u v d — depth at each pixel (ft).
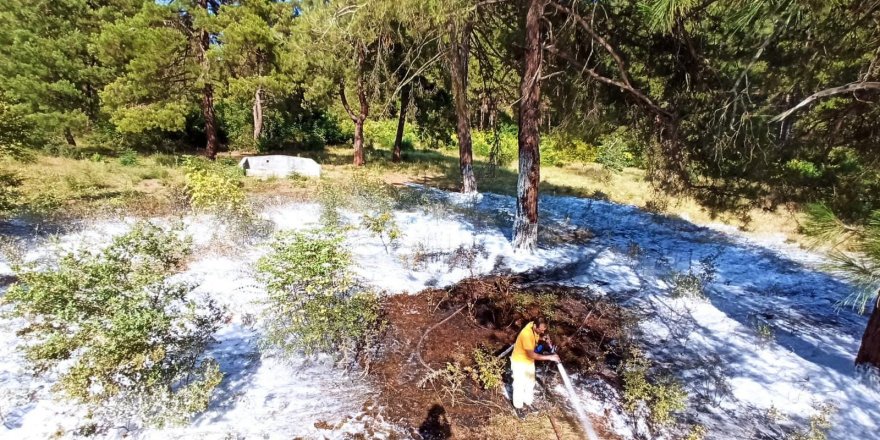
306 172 48.16
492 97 41.34
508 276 23.45
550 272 24.77
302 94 62.80
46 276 10.98
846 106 18.60
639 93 23.41
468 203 39.96
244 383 13.44
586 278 24.40
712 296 22.85
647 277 25.03
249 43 44.57
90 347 10.41
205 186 27.86
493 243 28.86
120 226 25.08
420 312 18.93
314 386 13.65
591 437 12.22
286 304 13.73
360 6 24.14
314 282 14.05
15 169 36.04
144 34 42.86
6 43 46.39
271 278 14.53
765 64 20.01
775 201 21.94
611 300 21.54
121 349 10.44
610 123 28.73
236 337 15.76
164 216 27.73
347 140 92.32
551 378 15.08
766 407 13.91
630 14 24.40
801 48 18.95
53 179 34.73
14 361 13.08
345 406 12.86
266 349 14.55
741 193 23.30
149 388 10.92
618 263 27.22
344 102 58.13
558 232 33.09
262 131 79.15
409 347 16.31
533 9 23.24
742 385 15.08
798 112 19.47
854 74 17.78
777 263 28.27
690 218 40.65
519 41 29.76
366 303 16.81
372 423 12.25
